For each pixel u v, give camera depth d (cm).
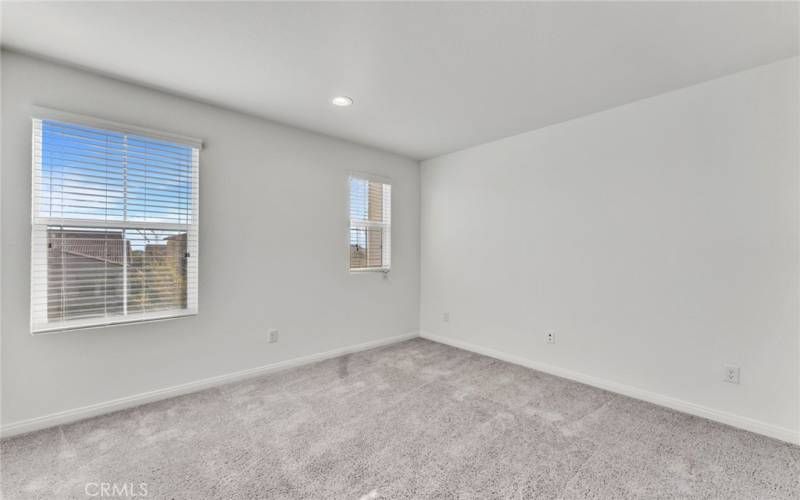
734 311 225
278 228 319
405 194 431
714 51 200
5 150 203
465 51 202
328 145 354
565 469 180
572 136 305
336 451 195
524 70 223
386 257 414
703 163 236
